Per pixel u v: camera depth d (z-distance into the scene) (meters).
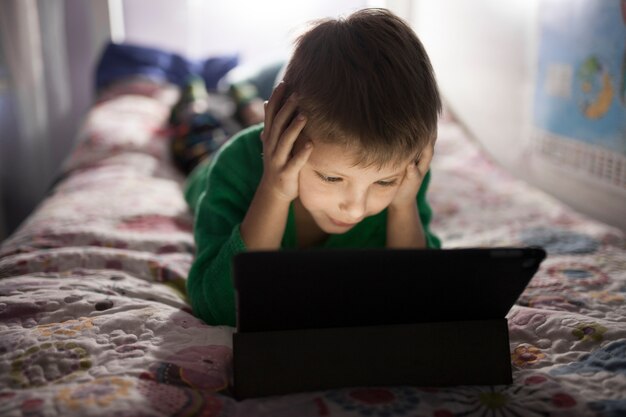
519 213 1.44
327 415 0.66
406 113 0.77
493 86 1.91
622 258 1.15
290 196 0.86
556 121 1.57
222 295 0.88
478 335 0.72
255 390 0.69
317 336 0.70
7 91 2.33
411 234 1.00
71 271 1.04
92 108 2.14
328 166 0.78
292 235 1.01
